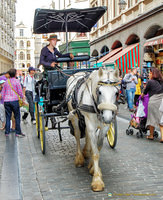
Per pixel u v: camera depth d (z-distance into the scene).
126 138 7.24
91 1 26.16
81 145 6.53
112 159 5.43
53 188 4.12
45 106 6.13
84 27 8.49
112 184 4.22
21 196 3.85
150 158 5.46
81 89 4.49
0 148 6.42
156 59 14.73
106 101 3.53
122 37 18.53
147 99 7.11
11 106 7.59
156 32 15.02
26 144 6.86
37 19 7.24
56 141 7.04
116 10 19.75
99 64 9.08
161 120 6.61
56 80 5.74
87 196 3.83
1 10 40.31
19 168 5.02
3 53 42.53
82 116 4.70
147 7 14.99
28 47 95.56
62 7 33.47
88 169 4.93
